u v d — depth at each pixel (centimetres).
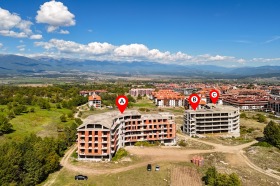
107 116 16775
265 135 18700
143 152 16262
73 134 17800
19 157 11381
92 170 13262
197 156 15162
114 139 15188
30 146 12781
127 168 13612
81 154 14638
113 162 14438
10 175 10688
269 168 14288
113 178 12338
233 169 13925
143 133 17988
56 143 15075
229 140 19875
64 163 14200
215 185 11481
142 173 12988
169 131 18325
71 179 12131
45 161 12488
